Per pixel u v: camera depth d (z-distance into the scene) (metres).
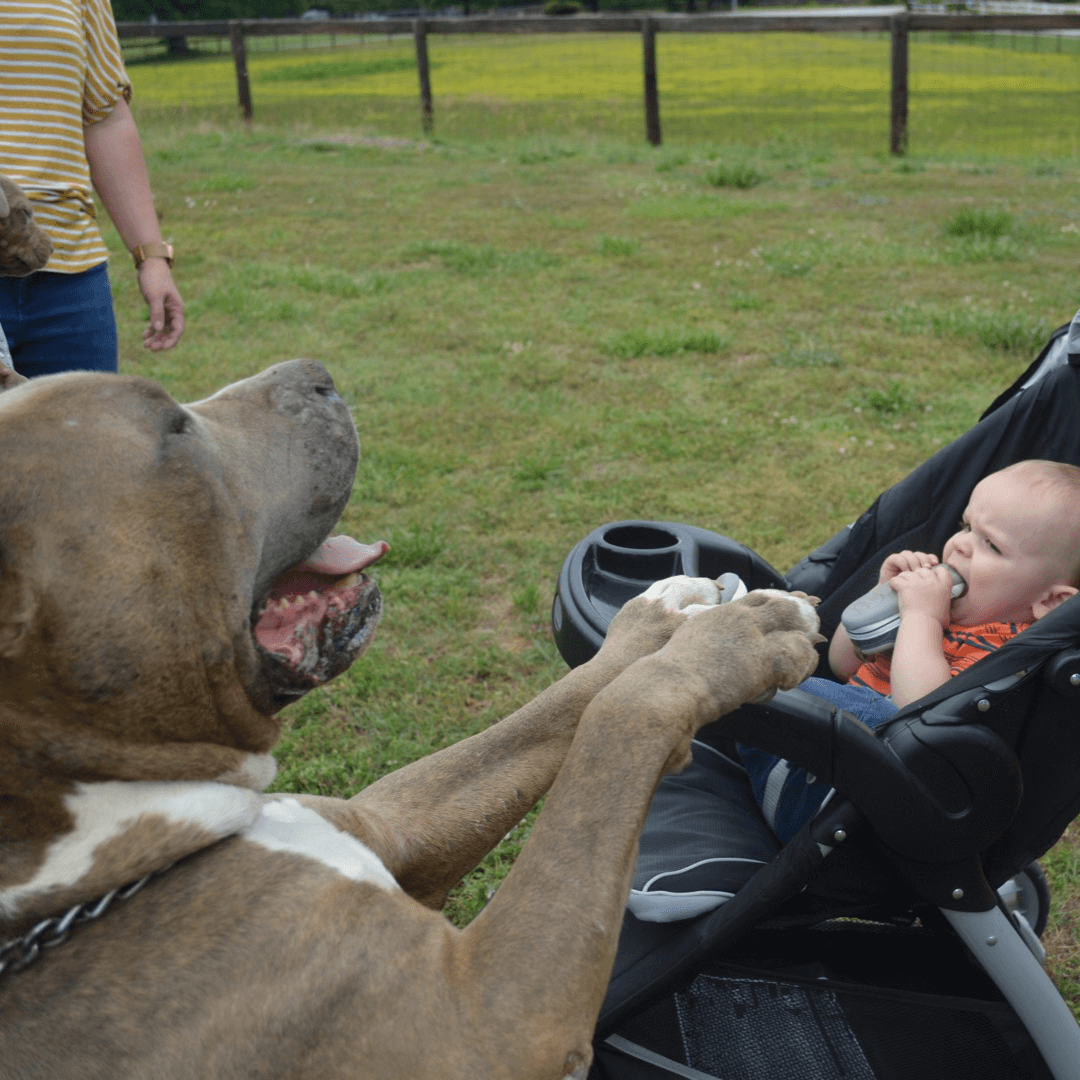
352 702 3.45
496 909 1.54
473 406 5.66
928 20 13.02
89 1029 1.35
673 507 4.55
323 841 1.60
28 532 1.42
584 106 20.44
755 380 5.92
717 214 10.00
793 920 2.09
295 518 1.78
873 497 4.57
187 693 1.56
